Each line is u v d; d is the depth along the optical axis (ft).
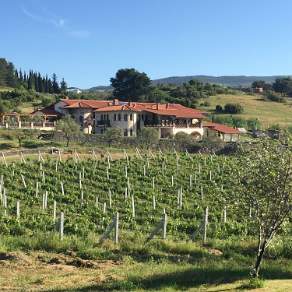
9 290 53.01
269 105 574.56
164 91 573.74
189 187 156.87
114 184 156.15
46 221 99.40
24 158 191.93
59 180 155.43
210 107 530.68
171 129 337.93
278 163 53.83
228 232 96.94
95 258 69.97
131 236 86.63
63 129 279.90
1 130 278.87
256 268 56.29
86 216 110.93
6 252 69.67
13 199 126.00
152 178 165.07
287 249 75.56
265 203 54.34
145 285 54.08
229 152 245.65
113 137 260.42
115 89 529.04
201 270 60.70
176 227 100.07
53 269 63.31
